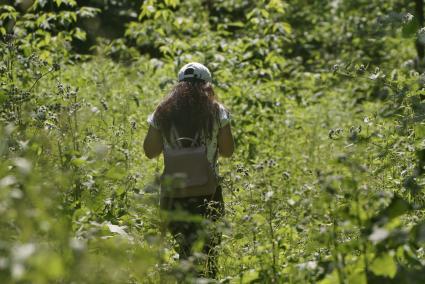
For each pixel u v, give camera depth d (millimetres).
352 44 35000
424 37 9578
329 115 22297
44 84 16484
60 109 10625
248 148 18078
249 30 24531
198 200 9695
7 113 10109
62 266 5203
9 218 5973
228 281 7809
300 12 38906
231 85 20031
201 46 22344
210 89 10055
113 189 10023
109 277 6332
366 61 30969
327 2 39375
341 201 8531
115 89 19594
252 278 7664
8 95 10734
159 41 22859
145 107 18734
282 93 23109
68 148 9477
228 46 22250
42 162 7895
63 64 19656
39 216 5957
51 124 9922
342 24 36406
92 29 31578
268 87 21391
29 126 9922
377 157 10789
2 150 7234
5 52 12680
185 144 9789
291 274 7363
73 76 19359
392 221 6777
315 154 17484
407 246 6754
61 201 7367
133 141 14312
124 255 6773
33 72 12961
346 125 20125
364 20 35094
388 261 6684
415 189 9383
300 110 22891
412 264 6840
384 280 6727
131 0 32219
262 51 22562
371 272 6820
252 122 19047
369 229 6750
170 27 24578
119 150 10812
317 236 7109
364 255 6859
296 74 27062
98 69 21578
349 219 6867
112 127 12578
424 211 9328
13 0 20609
